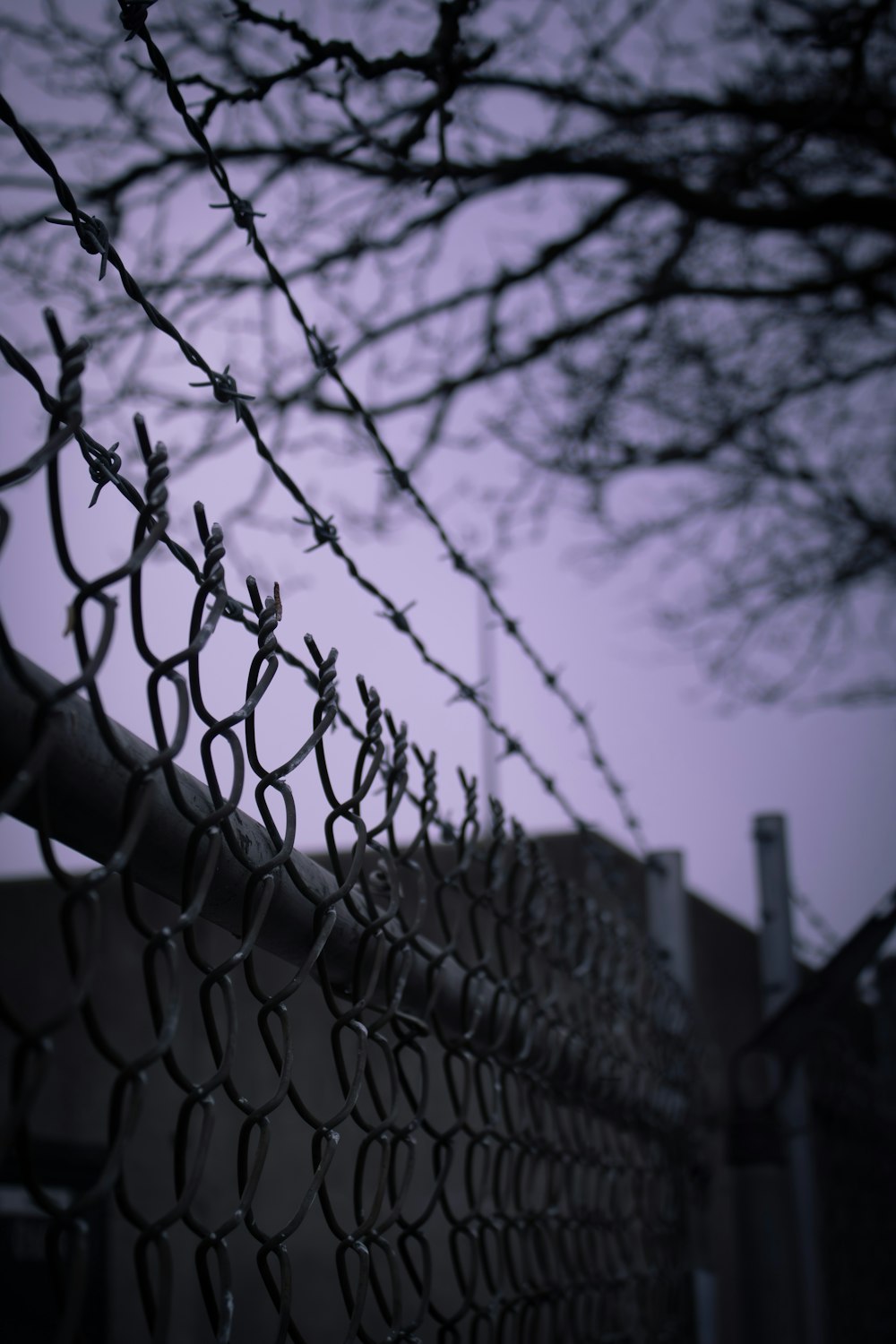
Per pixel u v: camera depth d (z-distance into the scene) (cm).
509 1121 155
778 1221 299
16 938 776
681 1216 296
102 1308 643
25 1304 657
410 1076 491
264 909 88
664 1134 281
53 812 71
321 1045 643
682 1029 315
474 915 146
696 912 716
